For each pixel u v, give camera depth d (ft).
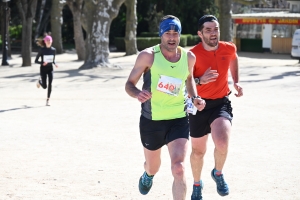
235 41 199.62
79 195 27.07
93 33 114.52
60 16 180.14
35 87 82.38
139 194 27.20
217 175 25.96
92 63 114.52
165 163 33.94
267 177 30.27
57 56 168.55
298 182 29.14
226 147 25.07
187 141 22.65
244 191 27.55
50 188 28.35
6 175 31.12
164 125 23.07
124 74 102.53
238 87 27.48
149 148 23.57
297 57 137.39
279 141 40.70
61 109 59.16
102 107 60.39
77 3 148.66
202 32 26.11
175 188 21.39
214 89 26.13
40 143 40.70
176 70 22.70
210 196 26.81
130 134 44.21
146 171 24.67
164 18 22.71
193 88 24.03
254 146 38.91
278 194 26.91
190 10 219.82
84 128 47.16
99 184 29.12
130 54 170.60
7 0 129.49
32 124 49.42
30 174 31.35
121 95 71.97
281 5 230.07
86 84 86.12
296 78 92.32
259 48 195.52
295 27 187.32
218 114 25.91
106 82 88.94
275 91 74.54
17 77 98.17
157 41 199.11
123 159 35.24
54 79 93.97
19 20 219.00
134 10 168.55
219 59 26.22
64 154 36.83
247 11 225.97
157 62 22.57
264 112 55.57
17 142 41.14
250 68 116.47
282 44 189.47
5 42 129.59
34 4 129.29
